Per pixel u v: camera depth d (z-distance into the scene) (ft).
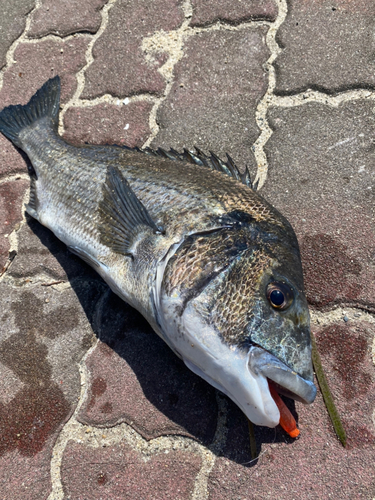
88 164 1.56
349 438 1.31
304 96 1.74
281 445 1.33
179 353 1.30
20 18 2.07
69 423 1.44
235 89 1.80
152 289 1.31
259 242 1.25
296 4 1.86
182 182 1.38
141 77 1.89
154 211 1.37
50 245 1.69
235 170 1.53
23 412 1.47
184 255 1.26
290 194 1.62
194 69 1.86
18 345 1.56
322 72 1.75
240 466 1.32
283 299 1.18
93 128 1.85
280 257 1.24
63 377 1.50
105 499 1.34
